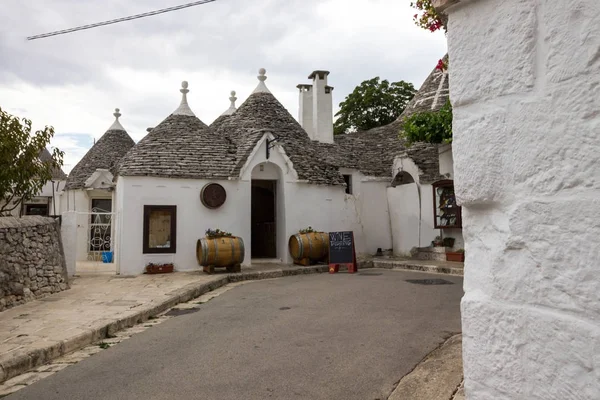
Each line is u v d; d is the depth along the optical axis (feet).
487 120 5.70
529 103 5.22
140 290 31.58
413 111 66.59
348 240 44.39
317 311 24.47
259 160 47.47
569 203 4.77
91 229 57.52
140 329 22.12
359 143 65.31
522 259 5.27
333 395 12.92
